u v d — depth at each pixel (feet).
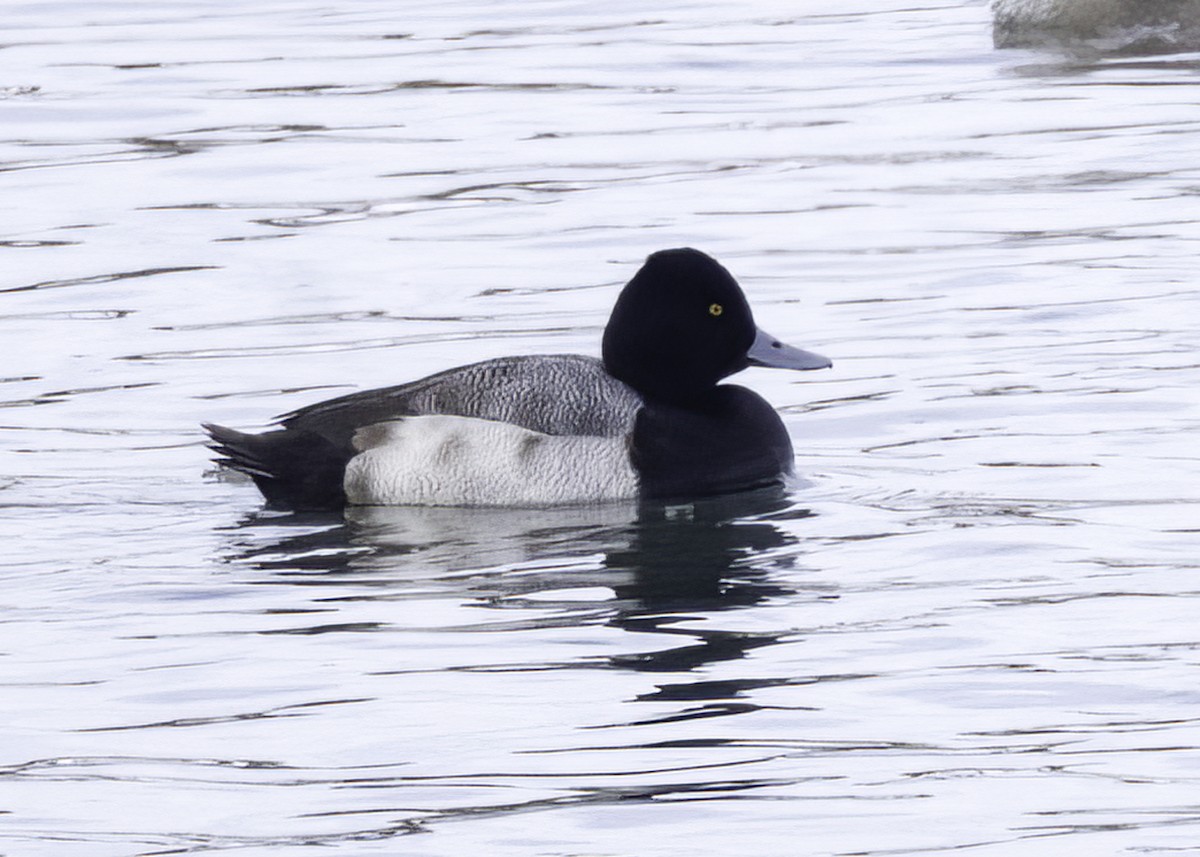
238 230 64.39
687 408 41.45
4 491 40.78
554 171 71.51
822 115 79.46
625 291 41.83
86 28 102.78
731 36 97.30
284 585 34.71
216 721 28.45
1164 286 54.70
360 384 48.49
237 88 86.94
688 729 27.81
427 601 33.63
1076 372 47.44
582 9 105.91
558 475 39.88
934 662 30.17
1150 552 35.22
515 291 56.54
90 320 54.60
